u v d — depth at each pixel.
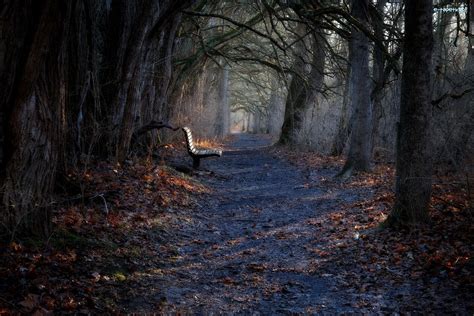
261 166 19.89
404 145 8.08
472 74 12.98
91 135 11.07
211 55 22.33
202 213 10.62
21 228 6.07
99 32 11.70
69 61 9.81
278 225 9.86
